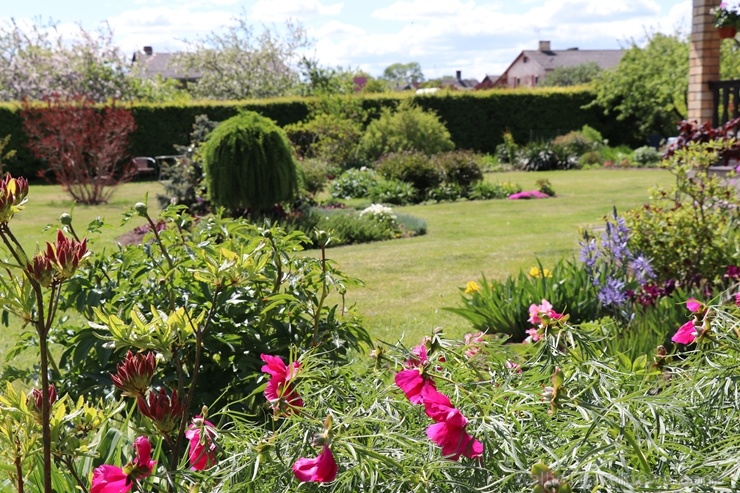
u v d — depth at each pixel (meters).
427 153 21.58
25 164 21.08
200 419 1.71
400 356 1.91
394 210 14.22
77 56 29.41
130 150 22.53
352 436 1.51
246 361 2.78
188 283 3.05
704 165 5.61
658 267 5.34
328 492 1.55
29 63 28.69
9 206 1.39
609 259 5.19
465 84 83.50
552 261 8.26
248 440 1.70
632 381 1.87
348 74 29.27
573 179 19.69
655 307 4.50
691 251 5.31
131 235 10.38
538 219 12.23
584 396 1.72
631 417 1.45
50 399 1.56
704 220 5.30
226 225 3.11
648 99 25.52
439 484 1.53
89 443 1.83
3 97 28.14
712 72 10.32
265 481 1.58
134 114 22.58
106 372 2.81
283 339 2.94
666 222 5.42
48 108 15.98
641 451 1.52
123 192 17.77
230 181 10.30
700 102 10.38
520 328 5.00
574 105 26.53
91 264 3.10
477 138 25.69
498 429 1.52
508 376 1.75
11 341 5.39
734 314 1.95
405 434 1.65
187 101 23.89
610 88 26.11
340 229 10.52
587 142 24.38
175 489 1.64
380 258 8.91
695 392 1.79
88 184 17.47
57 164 16.00
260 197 10.45
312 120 23.66
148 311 2.92
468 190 16.48
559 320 1.92
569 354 1.85
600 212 12.78
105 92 29.38
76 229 11.23
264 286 3.08
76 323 5.58
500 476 1.52
